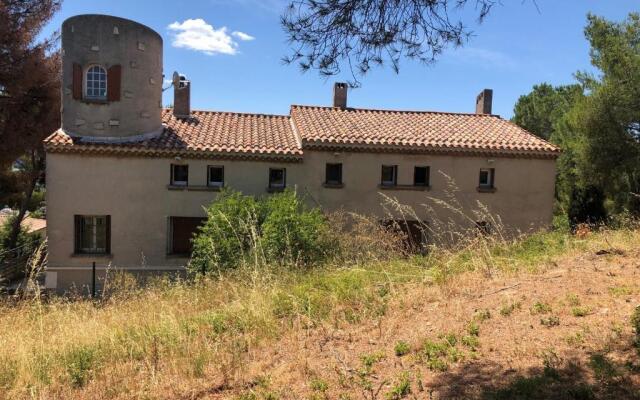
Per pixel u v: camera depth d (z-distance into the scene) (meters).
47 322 7.32
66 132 16.31
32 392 4.29
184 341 5.49
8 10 19.55
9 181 23.95
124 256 16.17
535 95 38.59
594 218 20.86
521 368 3.96
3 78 19.39
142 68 16.64
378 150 17.33
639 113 18.86
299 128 17.77
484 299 5.83
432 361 4.29
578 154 21.28
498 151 17.86
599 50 20.11
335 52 5.23
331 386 4.07
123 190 16.12
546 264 7.29
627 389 3.38
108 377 4.78
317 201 17.17
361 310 6.08
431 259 9.03
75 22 15.99
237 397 4.05
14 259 18.22
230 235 12.49
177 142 16.62
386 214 17.48
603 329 4.43
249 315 6.19
